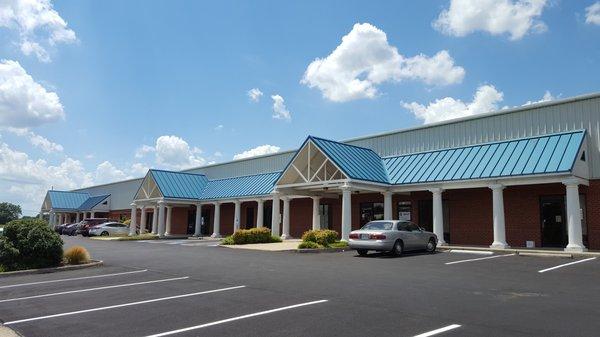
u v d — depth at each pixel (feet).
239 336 21.57
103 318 26.00
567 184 61.87
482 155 75.15
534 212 71.87
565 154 64.18
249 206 126.31
